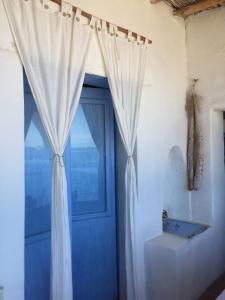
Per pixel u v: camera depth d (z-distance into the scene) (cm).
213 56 314
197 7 301
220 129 335
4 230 162
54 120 182
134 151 263
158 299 261
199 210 328
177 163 338
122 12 248
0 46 161
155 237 280
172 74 311
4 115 163
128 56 243
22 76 172
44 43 178
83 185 271
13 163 167
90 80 244
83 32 204
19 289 167
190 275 271
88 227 270
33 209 217
